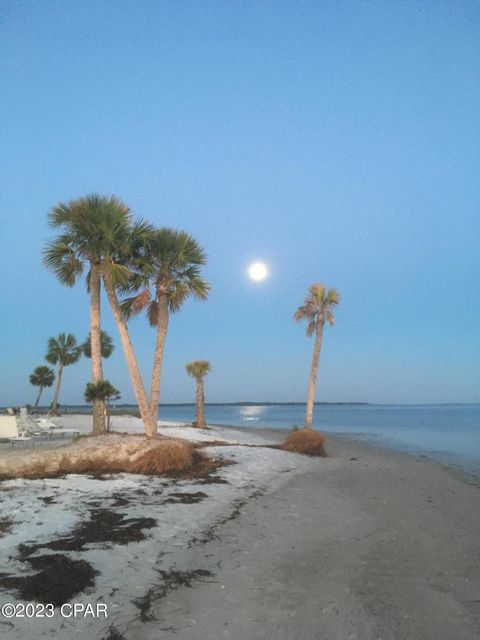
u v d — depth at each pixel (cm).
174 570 654
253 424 6494
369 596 606
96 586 578
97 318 1672
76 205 1596
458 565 745
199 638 485
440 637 508
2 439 1756
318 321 3022
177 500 1045
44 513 854
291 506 1095
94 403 1638
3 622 480
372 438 3912
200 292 1792
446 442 3469
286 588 620
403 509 1141
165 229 1777
